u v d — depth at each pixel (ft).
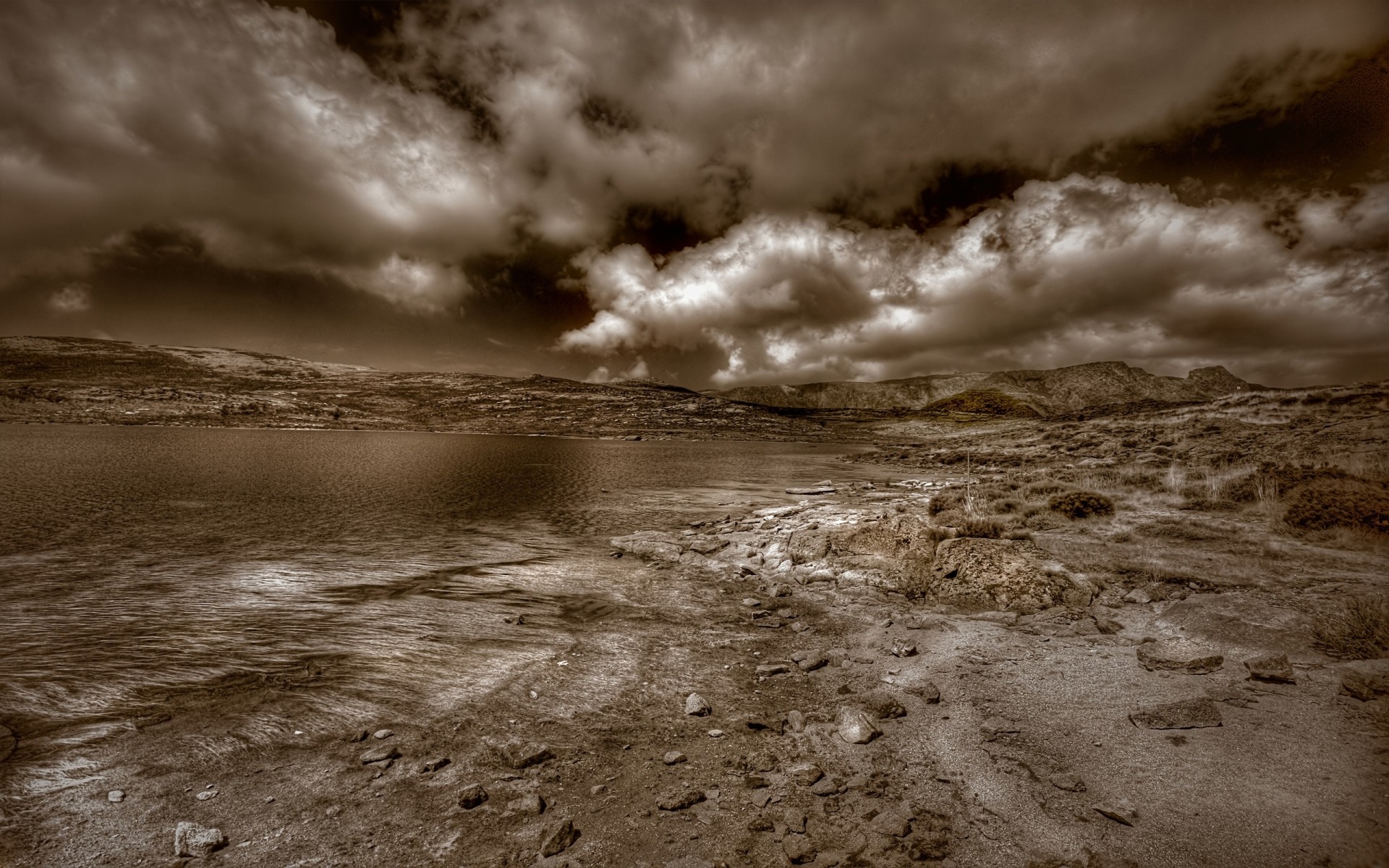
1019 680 19.85
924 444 219.00
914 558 36.52
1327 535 36.42
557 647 24.49
